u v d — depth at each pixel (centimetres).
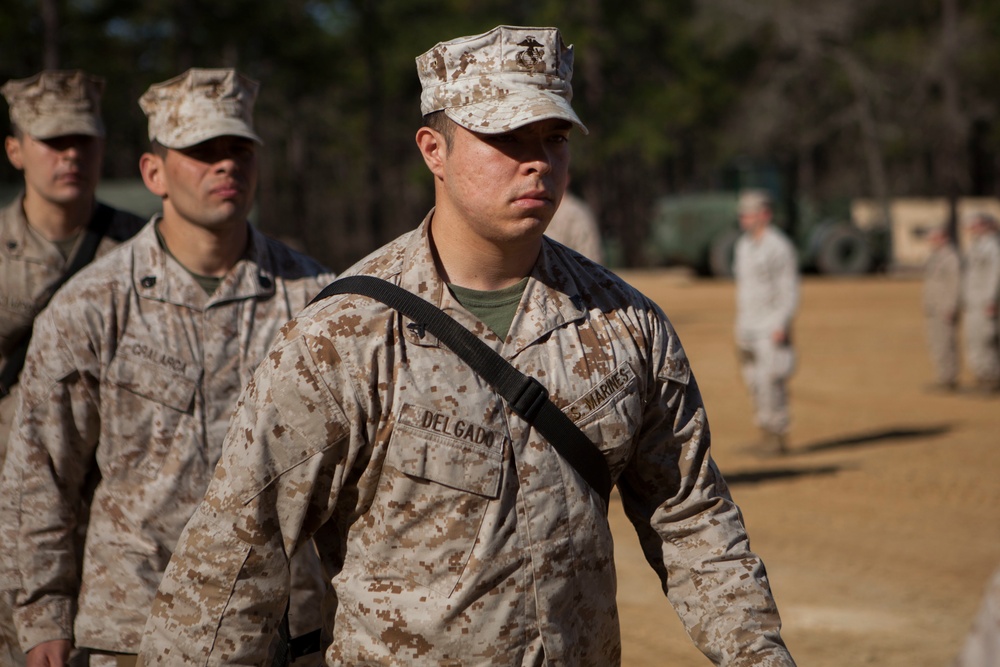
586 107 5000
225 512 227
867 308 2573
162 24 3900
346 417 224
